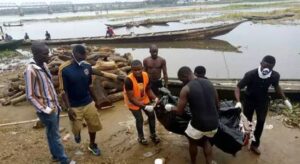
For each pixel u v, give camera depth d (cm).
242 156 523
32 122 718
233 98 763
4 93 946
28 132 661
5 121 737
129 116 721
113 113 744
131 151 559
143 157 536
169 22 4228
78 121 510
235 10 6309
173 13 7181
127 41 2430
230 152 501
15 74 1309
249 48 1833
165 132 628
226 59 1570
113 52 1116
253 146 532
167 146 571
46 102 446
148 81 549
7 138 632
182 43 2380
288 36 2217
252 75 497
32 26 6200
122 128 657
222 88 763
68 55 1014
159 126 659
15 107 834
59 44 2481
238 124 521
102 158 537
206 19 4388
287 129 612
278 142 563
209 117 436
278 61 1415
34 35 3959
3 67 1630
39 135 643
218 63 1485
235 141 480
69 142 600
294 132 599
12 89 930
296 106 706
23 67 1545
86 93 509
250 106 520
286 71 1230
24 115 771
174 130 539
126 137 615
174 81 836
